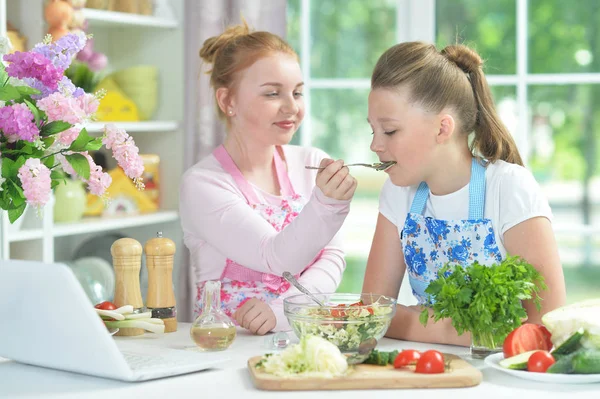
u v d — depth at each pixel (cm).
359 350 152
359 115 377
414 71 184
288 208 240
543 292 183
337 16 377
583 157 356
